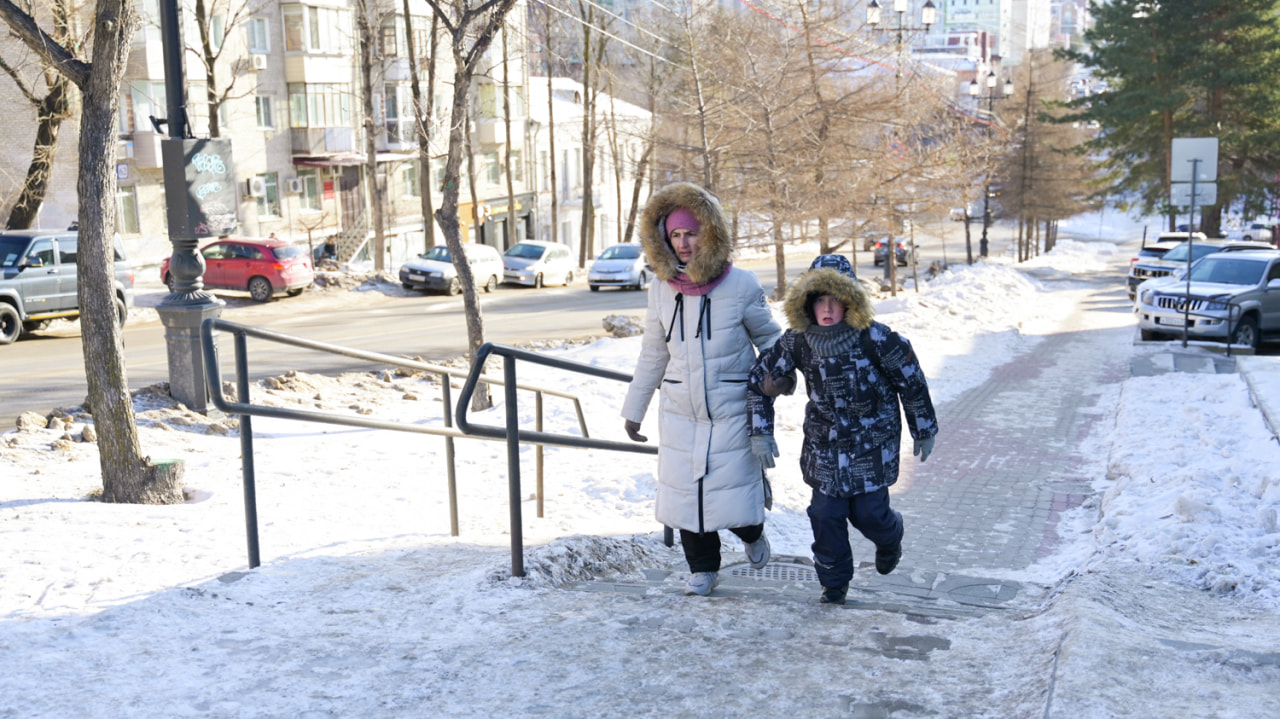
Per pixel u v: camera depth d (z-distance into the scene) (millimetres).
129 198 35594
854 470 4598
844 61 25234
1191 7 50031
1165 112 51250
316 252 43438
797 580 5773
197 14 28953
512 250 39688
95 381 7379
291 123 41688
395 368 16656
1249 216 58781
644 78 37781
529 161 57094
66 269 21344
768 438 4496
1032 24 167625
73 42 20641
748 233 25547
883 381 4578
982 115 40875
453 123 12969
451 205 13141
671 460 4703
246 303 29875
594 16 46969
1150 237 92125
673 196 4449
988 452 11242
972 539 7684
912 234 28266
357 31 40469
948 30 133500
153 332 23109
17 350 19281
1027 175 60125
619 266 36906
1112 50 52750
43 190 26219
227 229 11961
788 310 4457
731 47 24031
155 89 35500
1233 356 18016
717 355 4559
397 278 35562
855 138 25797
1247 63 49156
